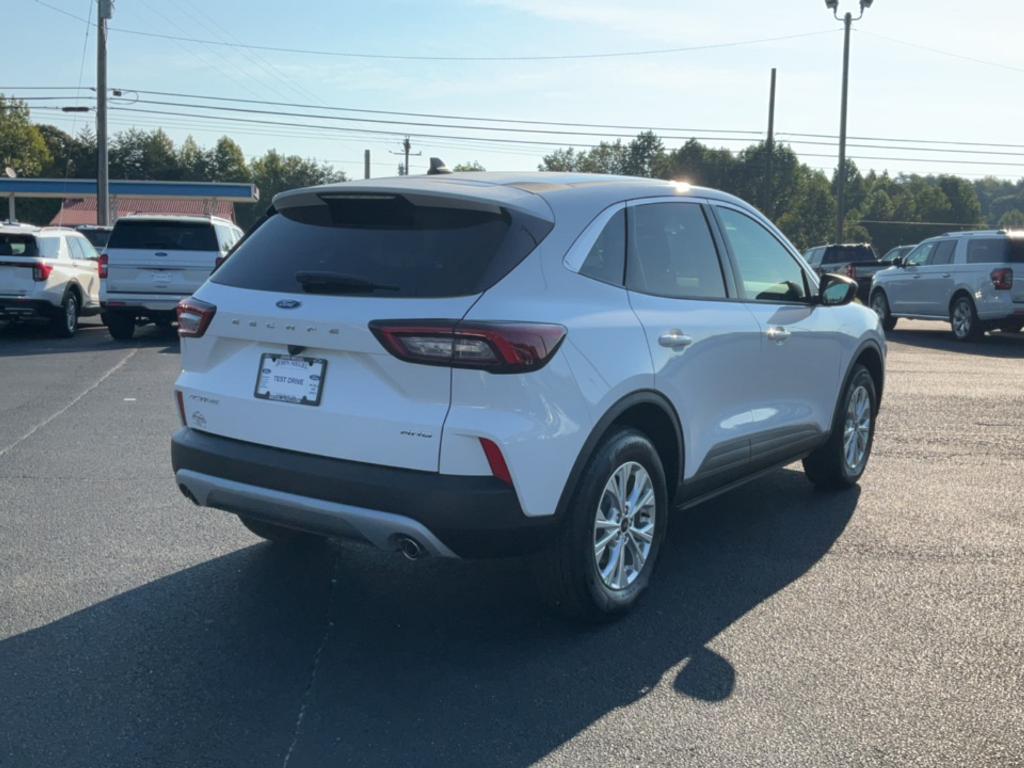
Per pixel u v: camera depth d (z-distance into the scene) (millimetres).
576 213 4492
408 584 5070
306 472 4141
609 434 4469
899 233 113688
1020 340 19172
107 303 16297
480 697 3861
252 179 130750
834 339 6477
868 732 3631
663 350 4680
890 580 5258
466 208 4238
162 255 16219
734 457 5438
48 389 11164
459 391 3951
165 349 15414
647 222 4914
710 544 5840
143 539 5703
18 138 86062
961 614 4789
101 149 34844
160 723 3623
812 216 108375
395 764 3371
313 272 4234
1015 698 3920
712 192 5539
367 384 4086
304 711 3729
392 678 4016
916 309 20312
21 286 16641
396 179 4625
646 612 4770
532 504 4055
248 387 4387
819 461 6898
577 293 4340
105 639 4340
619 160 118938
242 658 4176
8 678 3959
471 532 3967
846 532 6109
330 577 5145
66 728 3576
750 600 4941
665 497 4828
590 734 3588
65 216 66125
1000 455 8344
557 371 4094
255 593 4906
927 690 3977
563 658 4230
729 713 3760
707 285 5254
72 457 7738
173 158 121438
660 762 3404
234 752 3432
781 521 6324
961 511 6605
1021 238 17859
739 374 5367
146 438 8477
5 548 5512
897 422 9789
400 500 3957
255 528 5430
